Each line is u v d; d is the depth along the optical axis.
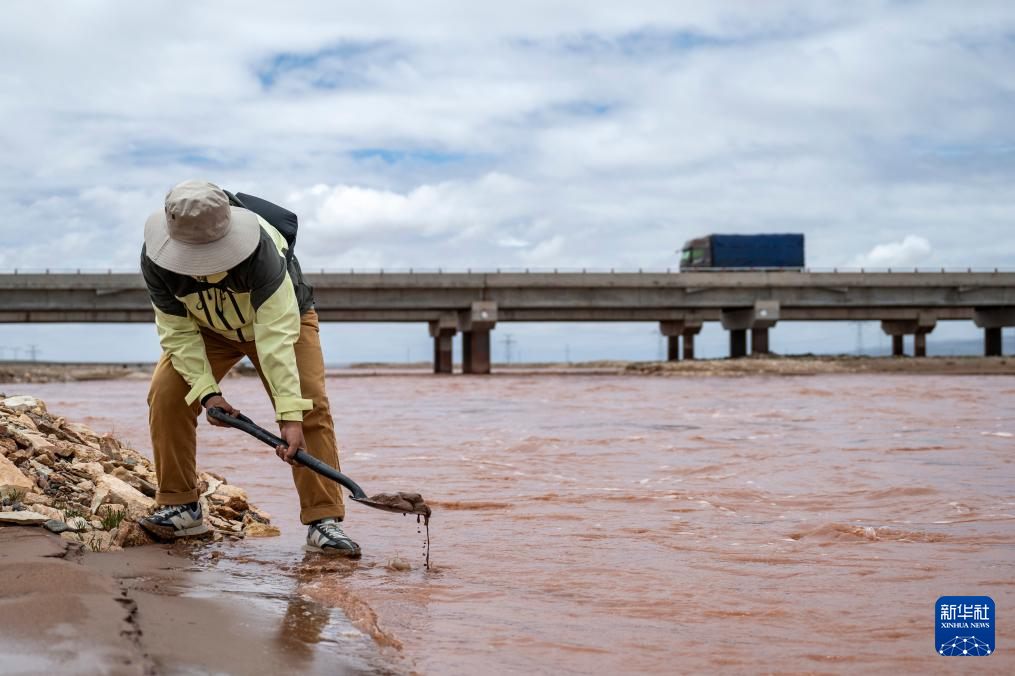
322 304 53.94
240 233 4.32
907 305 58.94
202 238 4.22
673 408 20.70
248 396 30.78
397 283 54.09
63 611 3.14
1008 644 3.48
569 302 56.06
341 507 5.21
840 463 9.55
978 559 5.03
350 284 53.62
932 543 5.51
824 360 59.19
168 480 5.18
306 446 5.10
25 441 5.60
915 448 11.07
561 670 3.18
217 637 3.20
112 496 5.41
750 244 62.16
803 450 10.95
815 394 27.36
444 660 3.26
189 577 4.28
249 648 3.13
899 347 71.31
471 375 58.31
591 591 4.34
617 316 64.31
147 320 56.47
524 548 5.39
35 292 51.28
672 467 9.44
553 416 18.27
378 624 3.67
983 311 66.50
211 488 6.21
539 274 55.50
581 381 43.66
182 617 3.41
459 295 55.34
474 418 17.78
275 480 8.45
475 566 4.89
